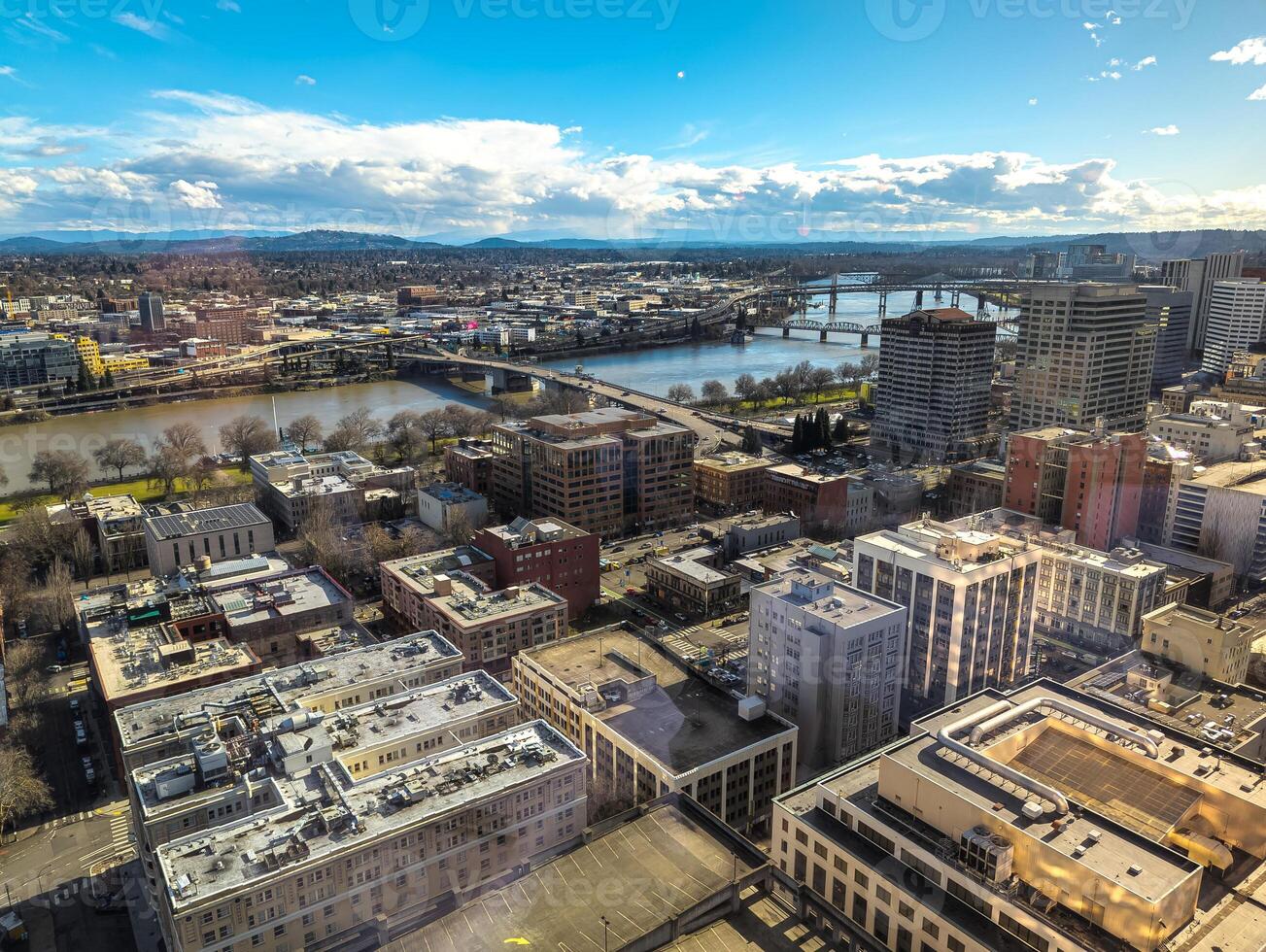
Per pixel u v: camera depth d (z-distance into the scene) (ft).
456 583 616.80
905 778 289.12
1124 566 503.20
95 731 515.91
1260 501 586.04
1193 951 232.94
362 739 393.91
